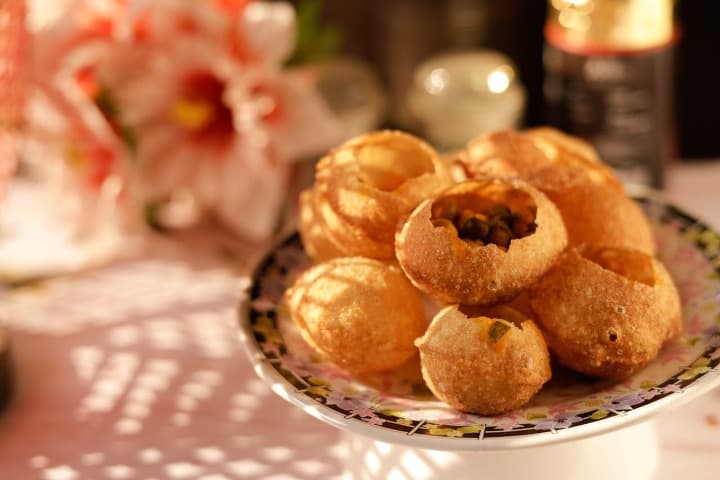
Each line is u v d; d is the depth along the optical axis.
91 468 0.50
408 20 0.71
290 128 0.60
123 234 0.65
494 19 0.71
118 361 0.56
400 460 0.46
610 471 0.46
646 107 0.60
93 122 0.59
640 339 0.43
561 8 0.60
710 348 0.45
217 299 0.59
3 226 0.66
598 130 0.61
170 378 0.54
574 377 0.45
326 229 0.47
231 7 0.59
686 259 0.50
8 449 0.51
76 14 0.59
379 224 0.46
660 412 0.42
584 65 0.60
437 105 0.66
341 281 0.45
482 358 0.42
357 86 0.67
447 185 0.46
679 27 0.64
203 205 0.64
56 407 0.53
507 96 0.66
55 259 0.63
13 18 0.52
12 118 0.54
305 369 0.46
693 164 0.67
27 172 0.70
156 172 0.61
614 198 0.47
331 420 0.43
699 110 0.71
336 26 0.72
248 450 0.51
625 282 0.44
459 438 0.42
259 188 0.61
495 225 0.45
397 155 0.48
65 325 0.58
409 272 0.44
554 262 0.44
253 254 0.63
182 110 0.60
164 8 0.59
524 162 0.47
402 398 0.45
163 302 0.59
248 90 0.59
